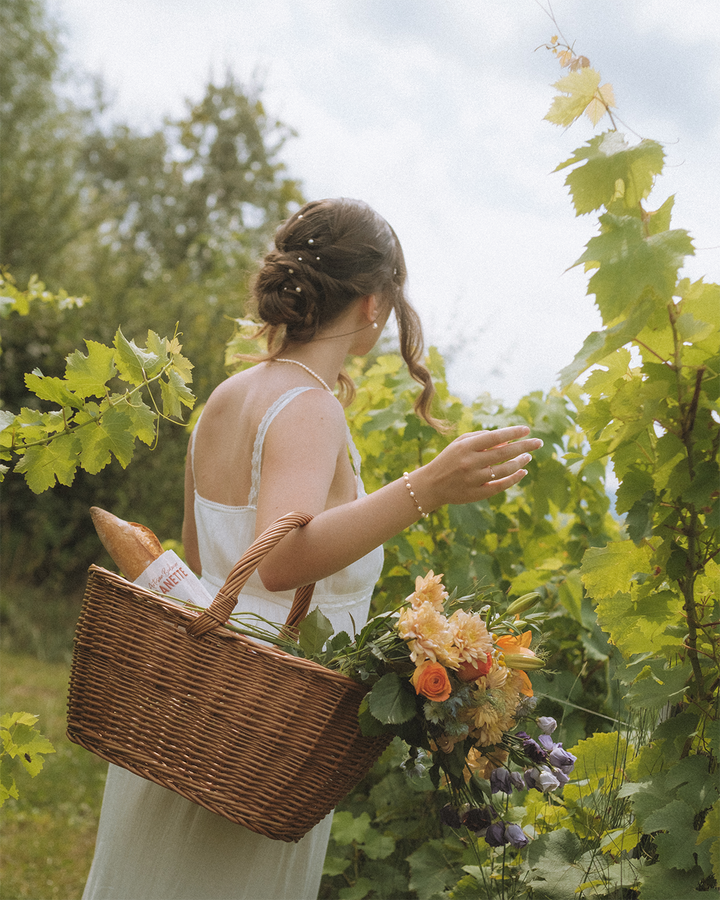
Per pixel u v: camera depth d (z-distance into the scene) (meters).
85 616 1.16
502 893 1.53
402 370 2.80
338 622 1.49
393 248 1.53
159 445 6.94
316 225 1.47
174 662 1.09
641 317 1.04
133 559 1.30
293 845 1.40
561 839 1.49
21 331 6.77
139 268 7.79
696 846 1.12
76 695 1.16
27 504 6.96
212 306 7.90
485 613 1.25
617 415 1.15
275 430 1.28
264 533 1.12
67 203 7.52
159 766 1.09
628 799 1.45
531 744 1.20
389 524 1.16
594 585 1.31
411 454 2.62
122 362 1.41
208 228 14.30
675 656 1.31
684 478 1.16
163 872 1.28
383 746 1.18
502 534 2.58
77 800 3.59
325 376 1.45
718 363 1.10
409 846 2.20
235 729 1.07
